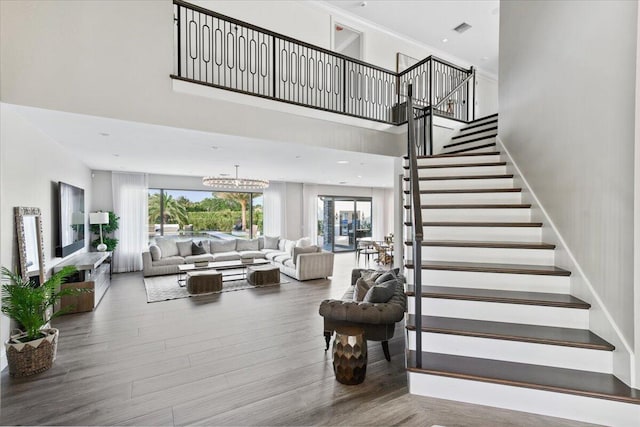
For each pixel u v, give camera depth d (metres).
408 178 3.62
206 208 9.20
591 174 2.11
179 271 7.15
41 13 2.88
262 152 5.05
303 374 2.71
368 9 6.16
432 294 2.34
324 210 11.60
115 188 7.53
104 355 3.10
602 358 1.85
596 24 2.09
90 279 4.88
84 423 2.07
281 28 5.68
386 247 9.57
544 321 2.15
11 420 2.11
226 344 3.39
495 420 1.74
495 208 3.03
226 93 3.80
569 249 2.36
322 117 4.59
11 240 3.12
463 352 2.10
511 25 3.46
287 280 6.93
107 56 3.13
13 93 2.77
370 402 2.28
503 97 3.67
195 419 2.10
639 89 1.67
